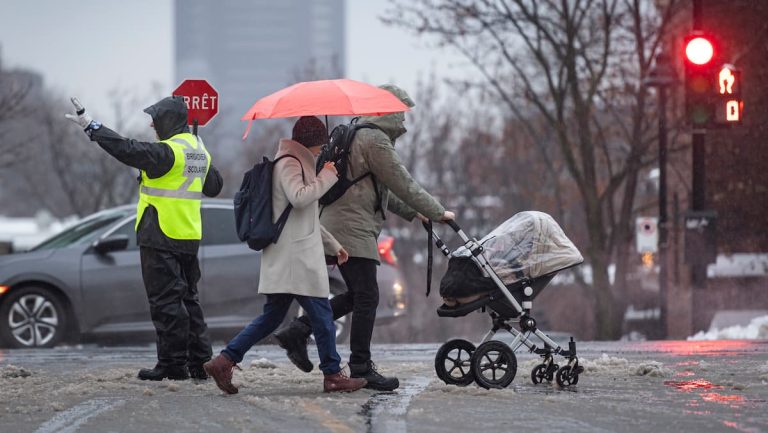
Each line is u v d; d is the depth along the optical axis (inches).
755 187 2546.8
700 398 876.0
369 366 927.7
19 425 768.3
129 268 1535.4
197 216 1020.5
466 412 805.9
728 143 2568.9
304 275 890.1
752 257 2480.3
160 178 1000.9
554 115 3371.1
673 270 3262.8
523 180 4279.0
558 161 3816.4
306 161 896.3
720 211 2561.5
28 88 3474.4
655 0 2832.2
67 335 1533.0
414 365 1145.4
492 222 4667.8
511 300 917.8
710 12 2568.9
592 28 2792.8
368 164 911.0
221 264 1531.7
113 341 1569.9
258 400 862.5
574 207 3934.5
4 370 1064.8
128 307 1531.7
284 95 896.9
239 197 895.7
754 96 2551.7
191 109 1448.1
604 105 2856.8
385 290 1582.2
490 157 4626.0
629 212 2881.4
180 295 1011.3
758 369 1069.8
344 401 860.0
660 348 1358.3
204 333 1031.6
